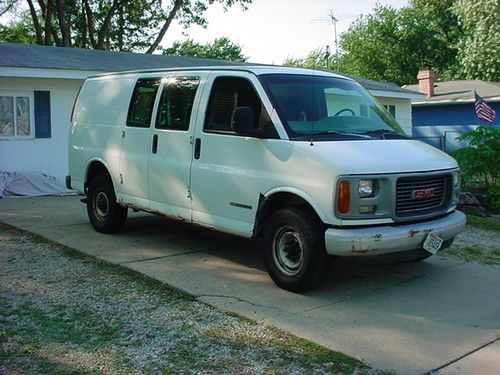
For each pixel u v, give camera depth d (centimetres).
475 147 1162
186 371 376
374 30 4169
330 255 512
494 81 2747
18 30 3656
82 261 631
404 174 507
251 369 379
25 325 449
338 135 548
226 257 656
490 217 1024
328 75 636
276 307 494
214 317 469
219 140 582
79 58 1431
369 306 503
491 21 2633
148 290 535
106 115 756
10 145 1222
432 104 2514
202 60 1848
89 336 430
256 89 564
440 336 439
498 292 552
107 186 752
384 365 387
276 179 525
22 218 889
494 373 379
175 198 638
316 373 375
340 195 482
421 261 660
